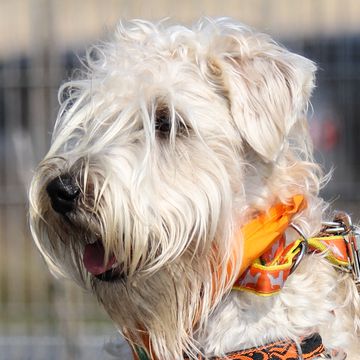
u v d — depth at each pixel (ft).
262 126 23.30
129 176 22.43
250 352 23.06
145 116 23.12
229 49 24.77
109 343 26.78
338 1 49.60
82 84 25.13
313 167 25.02
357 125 49.24
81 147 23.35
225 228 23.11
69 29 48.70
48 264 23.91
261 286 23.04
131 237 22.31
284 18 49.44
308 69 24.59
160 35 25.13
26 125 51.08
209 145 23.54
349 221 25.36
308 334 23.40
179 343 23.53
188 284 23.38
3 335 50.14
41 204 23.29
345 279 24.79
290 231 24.12
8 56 51.60
